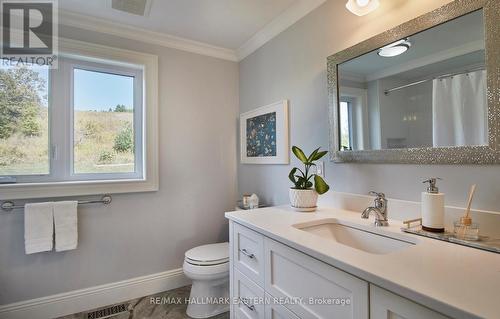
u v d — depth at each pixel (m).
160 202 2.11
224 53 2.39
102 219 1.90
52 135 1.81
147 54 2.04
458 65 0.97
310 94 1.66
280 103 1.89
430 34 1.06
